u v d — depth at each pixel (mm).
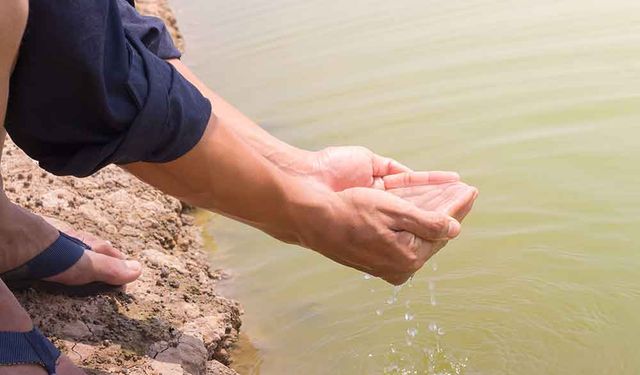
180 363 1519
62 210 1915
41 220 1542
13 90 1239
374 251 1403
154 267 1823
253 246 2080
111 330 1540
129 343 1526
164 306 1669
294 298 1879
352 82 2717
